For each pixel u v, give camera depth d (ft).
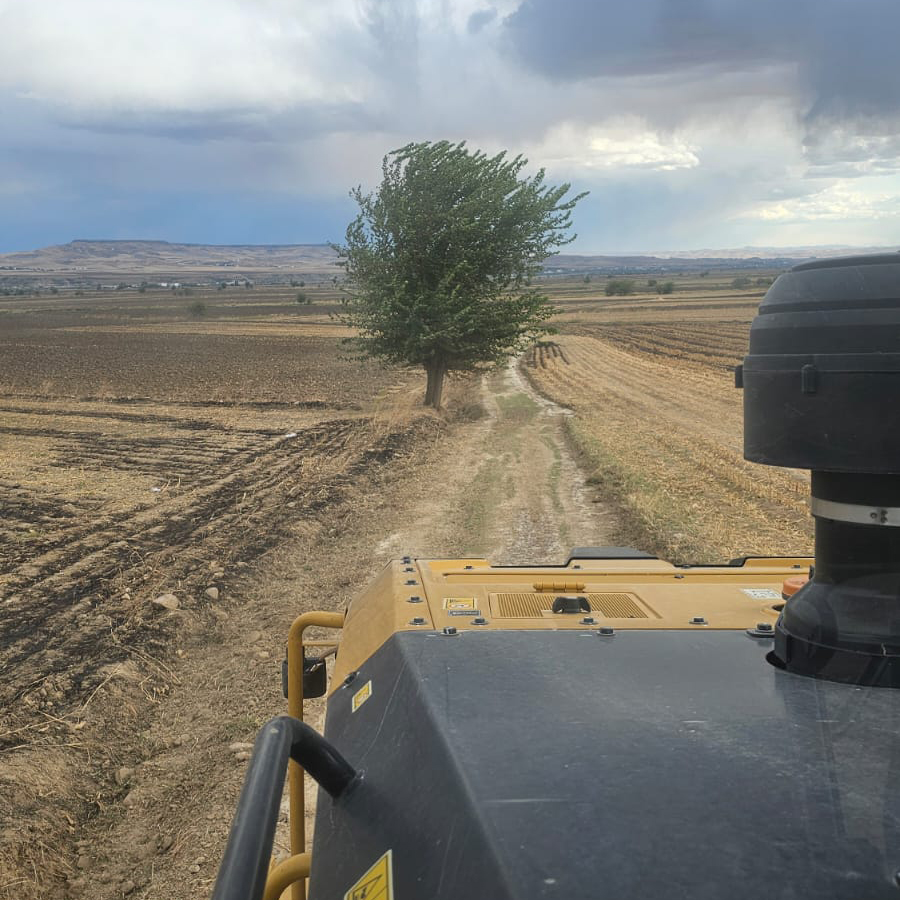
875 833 4.02
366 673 7.23
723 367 159.53
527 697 5.68
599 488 52.90
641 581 9.20
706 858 3.92
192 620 29.14
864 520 5.67
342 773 5.74
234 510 44.21
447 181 84.38
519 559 37.73
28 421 78.07
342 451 62.64
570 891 3.78
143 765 20.92
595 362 175.22
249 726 22.44
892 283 5.45
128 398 98.27
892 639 5.56
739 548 37.78
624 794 4.41
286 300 597.93
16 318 371.76
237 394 103.09
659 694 5.60
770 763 4.61
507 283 88.58
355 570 36.47
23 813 17.89
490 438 75.82
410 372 139.54
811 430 5.61
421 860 4.54
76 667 24.70
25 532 38.96
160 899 16.07
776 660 6.22
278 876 6.66
